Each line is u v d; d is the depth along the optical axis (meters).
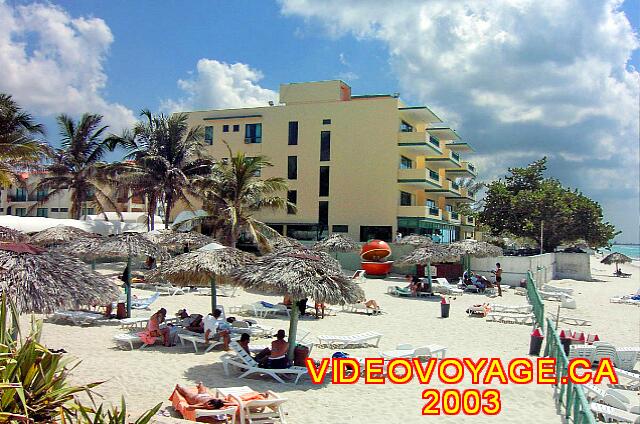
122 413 5.88
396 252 41.12
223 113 50.09
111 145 41.91
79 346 14.20
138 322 16.72
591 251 108.06
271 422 9.00
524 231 52.66
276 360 12.01
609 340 18.17
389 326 19.11
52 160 41.91
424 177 44.12
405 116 47.00
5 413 5.27
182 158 40.56
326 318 20.45
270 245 36.31
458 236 63.56
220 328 14.64
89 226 38.34
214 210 37.62
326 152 46.31
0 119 30.27
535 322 19.42
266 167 47.91
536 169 59.34
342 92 50.53
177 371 12.16
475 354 14.91
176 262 15.67
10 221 34.34
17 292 8.38
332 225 45.72
